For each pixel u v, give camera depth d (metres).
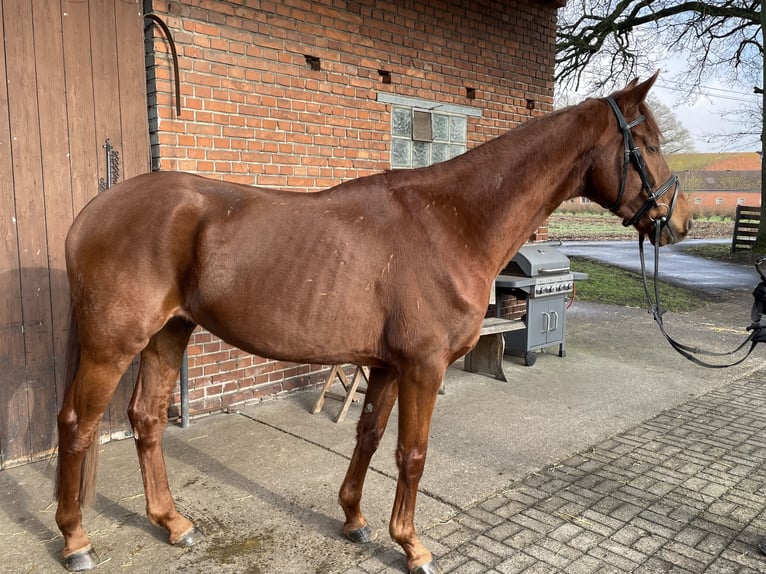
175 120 3.69
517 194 2.27
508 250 2.33
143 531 2.60
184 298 2.22
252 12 3.98
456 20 5.41
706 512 2.81
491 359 5.12
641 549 2.49
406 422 2.19
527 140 2.31
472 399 4.52
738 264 14.01
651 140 2.36
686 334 6.91
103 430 3.58
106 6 3.36
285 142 4.27
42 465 3.29
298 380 4.60
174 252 2.15
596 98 2.42
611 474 3.22
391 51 4.91
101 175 3.42
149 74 3.60
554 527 2.66
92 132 3.37
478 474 3.19
